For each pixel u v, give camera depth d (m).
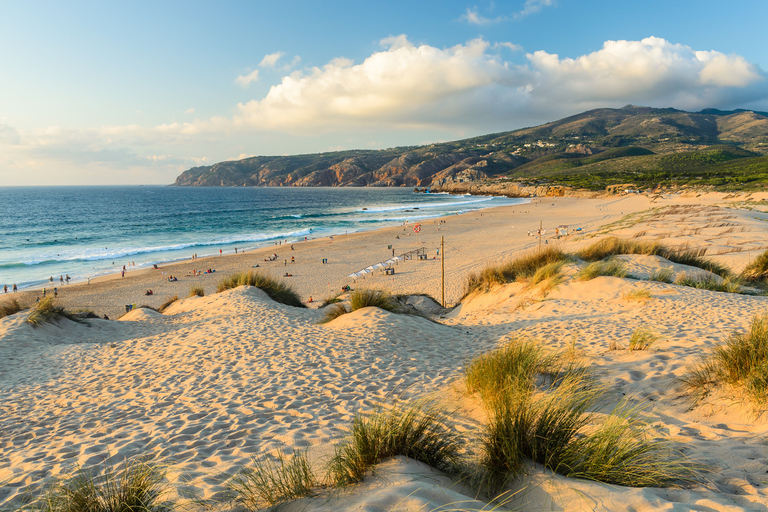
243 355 6.70
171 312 13.75
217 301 12.52
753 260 15.27
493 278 12.98
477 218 70.31
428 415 2.81
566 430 2.35
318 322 9.48
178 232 64.62
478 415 3.35
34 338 9.03
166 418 4.26
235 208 112.75
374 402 4.27
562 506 1.84
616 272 10.82
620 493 1.88
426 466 2.27
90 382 6.05
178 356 6.98
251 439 3.46
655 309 7.70
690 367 3.81
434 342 7.29
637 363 4.34
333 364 5.94
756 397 2.81
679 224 29.36
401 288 27.05
